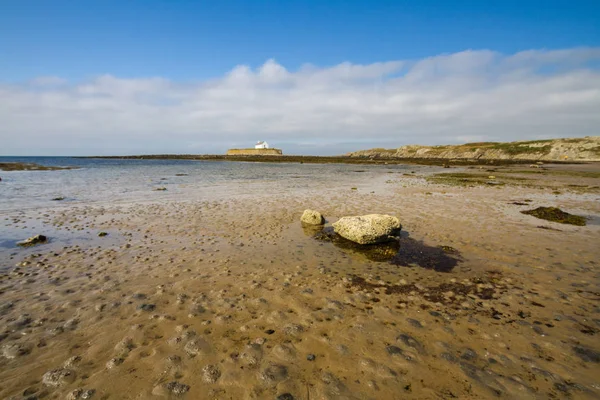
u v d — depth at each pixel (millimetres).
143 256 8953
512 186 27438
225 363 4426
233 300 6320
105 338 5008
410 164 84938
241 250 9617
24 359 4496
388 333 5207
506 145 137375
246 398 3807
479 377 4188
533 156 116750
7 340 4906
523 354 4668
